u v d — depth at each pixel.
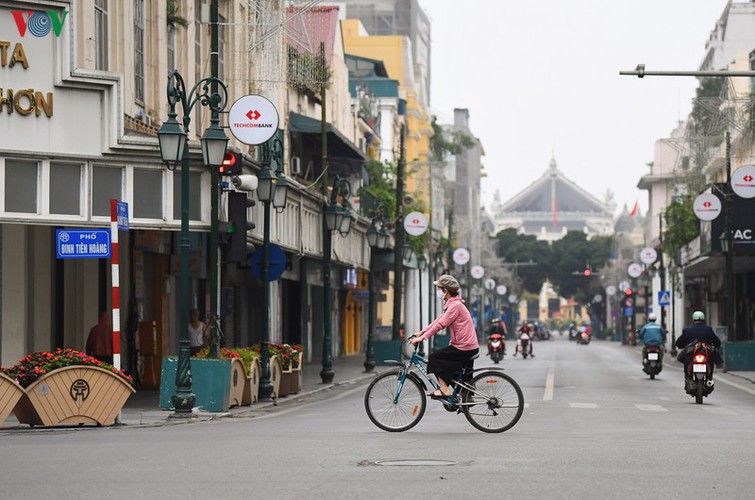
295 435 41.06
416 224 130.12
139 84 72.19
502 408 42.12
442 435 40.84
